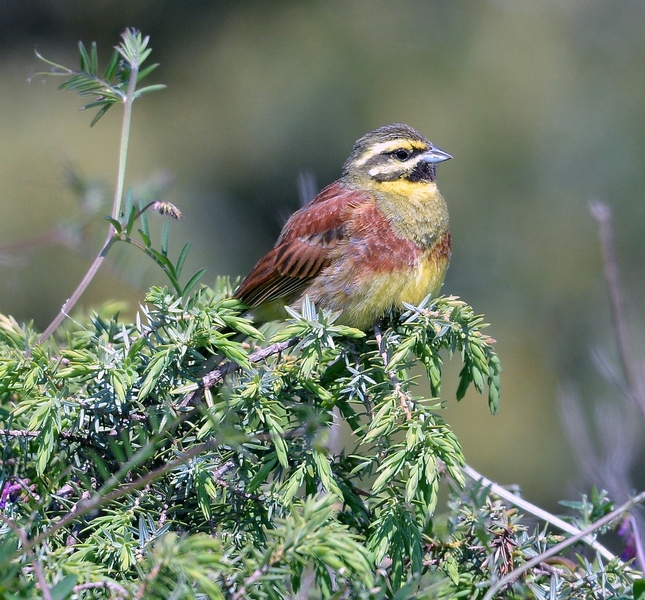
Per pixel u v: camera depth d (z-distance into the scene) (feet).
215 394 23.80
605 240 31.86
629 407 36.60
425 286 32.30
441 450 21.12
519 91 88.94
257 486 21.25
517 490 26.27
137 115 87.81
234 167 90.89
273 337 23.80
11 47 91.56
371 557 18.75
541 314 79.51
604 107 87.76
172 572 17.69
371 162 33.81
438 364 25.25
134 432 22.75
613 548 39.09
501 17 92.43
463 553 22.41
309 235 32.55
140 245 23.93
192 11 96.07
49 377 23.07
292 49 93.66
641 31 90.74
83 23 94.94
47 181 75.25
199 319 23.36
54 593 16.69
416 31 92.68
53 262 68.33
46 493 21.57
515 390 75.00
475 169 86.02
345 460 23.39
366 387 23.93
